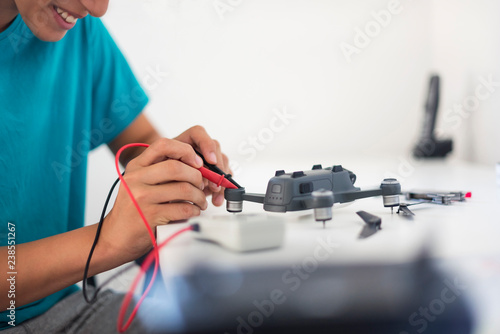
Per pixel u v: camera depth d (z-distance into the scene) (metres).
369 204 0.75
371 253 0.45
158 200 0.61
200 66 2.22
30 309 0.78
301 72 2.24
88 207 2.09
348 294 0.49
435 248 0.46
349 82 2.25
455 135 1.92
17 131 0.88
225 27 2.20
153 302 0.62
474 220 0.58
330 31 2.22
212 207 0.78
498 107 1.48
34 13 0.79
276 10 2.20
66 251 0.64
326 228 0.56
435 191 0.83
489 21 1.54
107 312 0.63
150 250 0.67
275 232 0.47
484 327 0.52
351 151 2.29
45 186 0.95
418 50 2.24
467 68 1.76
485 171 1.34
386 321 0.52
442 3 2.05
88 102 1.08
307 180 0.63
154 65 2.20
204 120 2.26
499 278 0.48
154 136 1.19
